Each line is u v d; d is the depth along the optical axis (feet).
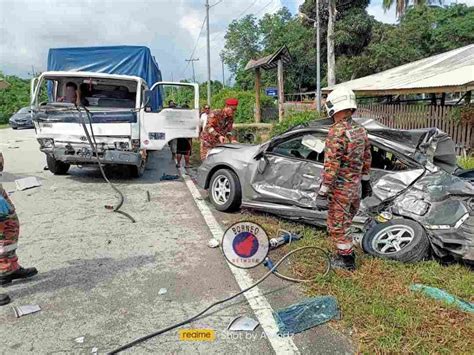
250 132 58.95
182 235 18.21
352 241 13.79
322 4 125.80
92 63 35.53
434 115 41.09
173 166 37.42
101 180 30.40
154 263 15.15
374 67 118.83
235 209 21.02
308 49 144.15
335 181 13.26
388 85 47.57
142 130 28.22
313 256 15.03
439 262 14.29
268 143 19.29
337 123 13.03
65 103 28.40
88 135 25.86
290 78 147.95
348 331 10.64
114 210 21.97
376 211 15.47
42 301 12.37
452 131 38.63
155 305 12.16
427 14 118.32
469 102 38.22
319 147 16.15
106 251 16.31
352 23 129.08
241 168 20.25
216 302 12.26
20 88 136.77
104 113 27.12
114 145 27.50
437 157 16.65
